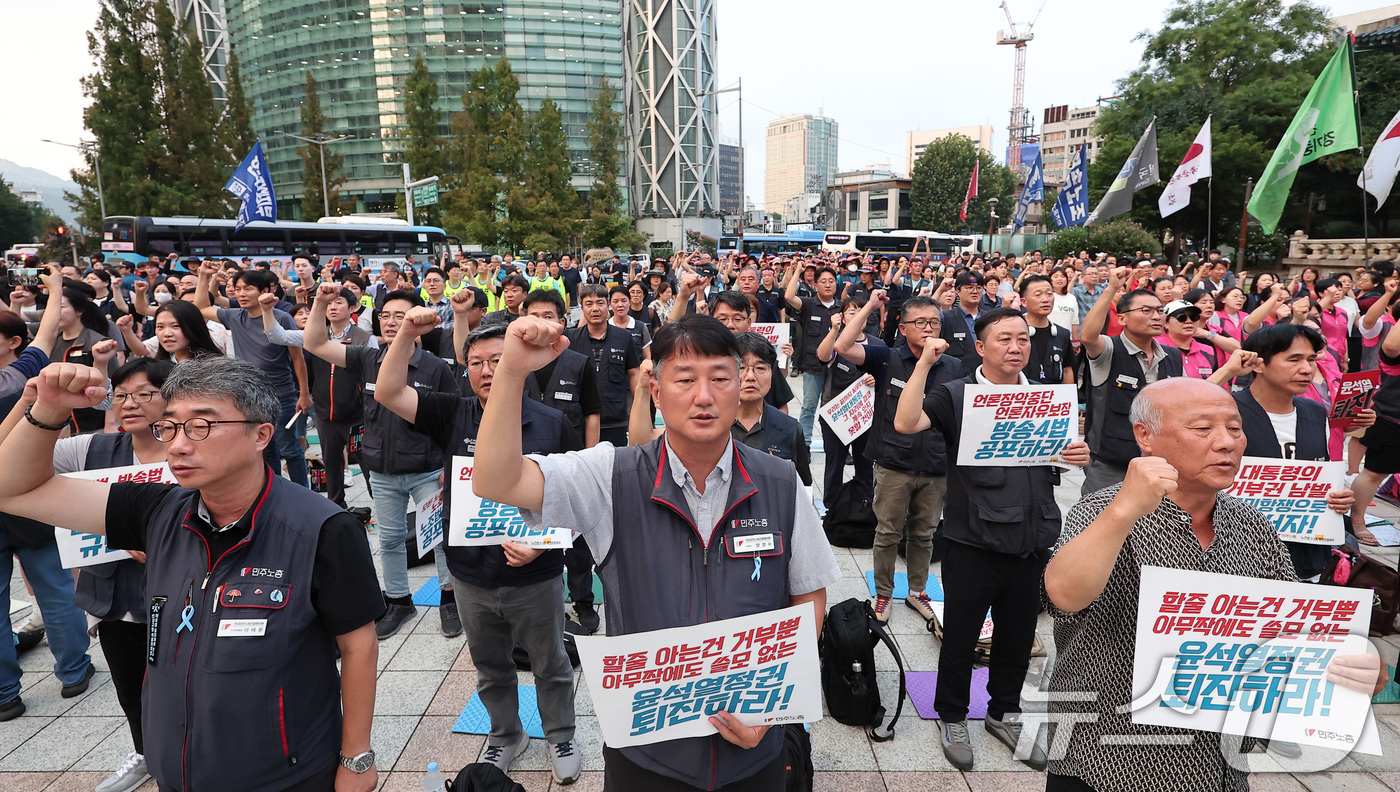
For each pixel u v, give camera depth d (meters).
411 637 4.21
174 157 31.86
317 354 4.21
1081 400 8.16
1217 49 31.23
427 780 2.62
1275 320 6.57
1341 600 1.72
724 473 1.73
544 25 65.88
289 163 67.06
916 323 4.29
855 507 5.43
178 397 1.75
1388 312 7.59
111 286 10.08
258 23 67.06
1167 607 1.78
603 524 1.71
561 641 3.01
